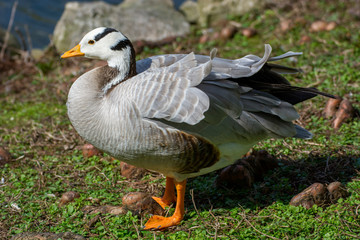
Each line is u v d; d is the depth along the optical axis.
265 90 5.83
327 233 5.29
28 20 16.47
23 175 7.04
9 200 6.46
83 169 7.27
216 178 6.67
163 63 6.18
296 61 10.16
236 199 6.30
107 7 13.01
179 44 12.16
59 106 9.90
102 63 10.68
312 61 10.06
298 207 5.80
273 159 6.88
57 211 6.14
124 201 5.98
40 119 9.23
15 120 9.40
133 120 5.33
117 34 5.87
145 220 5.91
